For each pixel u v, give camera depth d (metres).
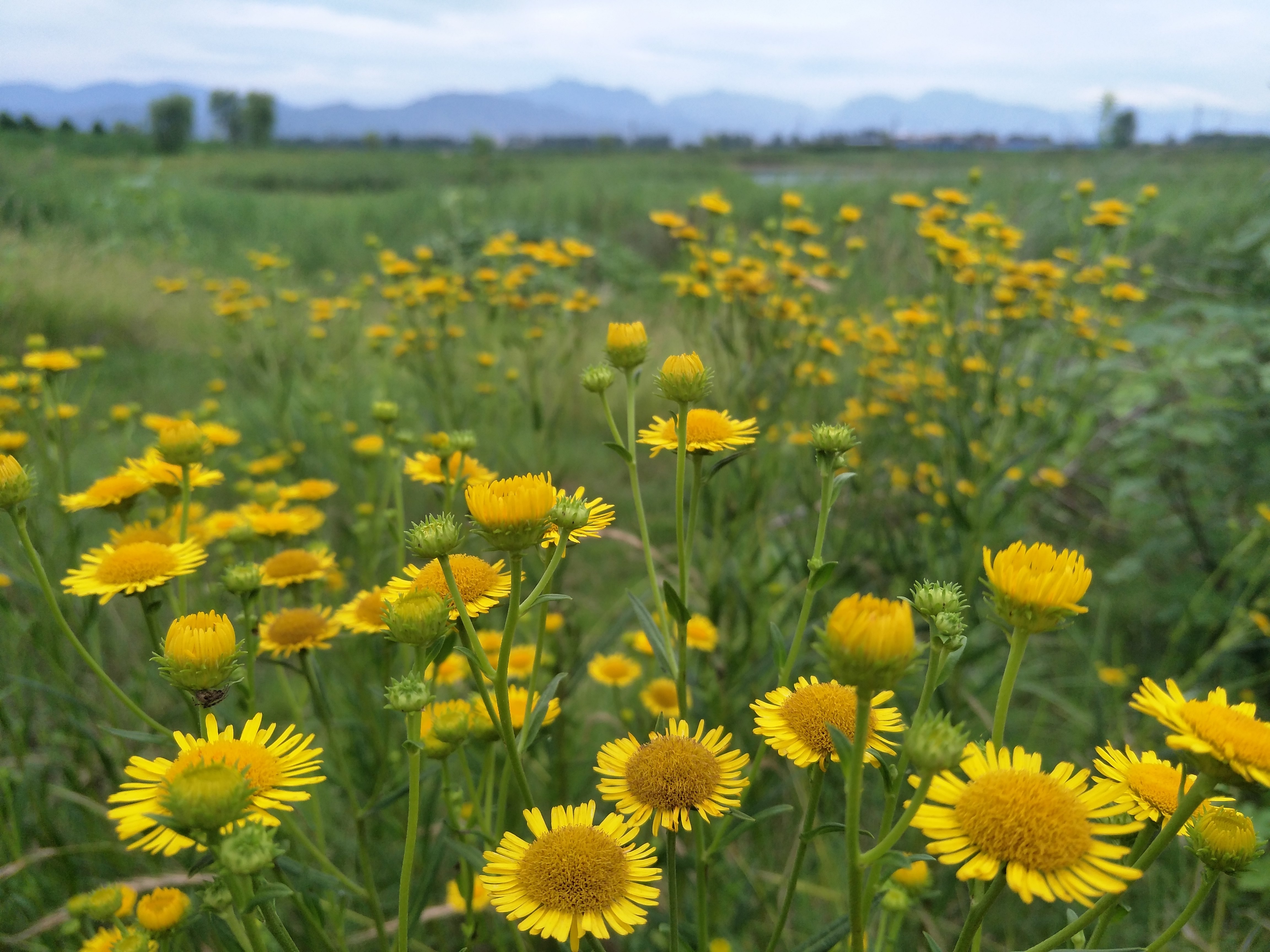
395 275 5.99
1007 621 1.13
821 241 8.22
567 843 1.27
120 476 2.40
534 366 4.28
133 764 1.24
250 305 7.23
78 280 9.28
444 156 44.06
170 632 1.36
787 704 1.39
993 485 3.71
